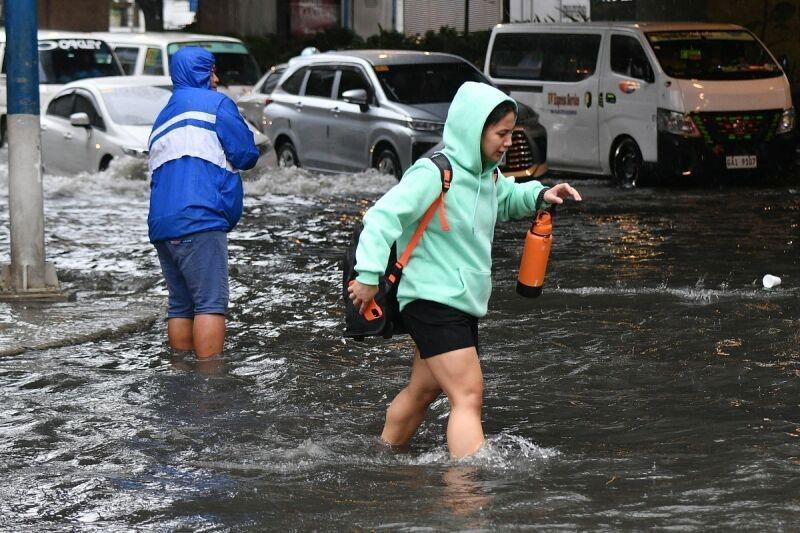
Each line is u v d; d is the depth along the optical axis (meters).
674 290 27.12
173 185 21.14
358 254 14.36
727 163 48.69
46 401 18.59
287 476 14.98
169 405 18.38
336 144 50.31
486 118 14.62
